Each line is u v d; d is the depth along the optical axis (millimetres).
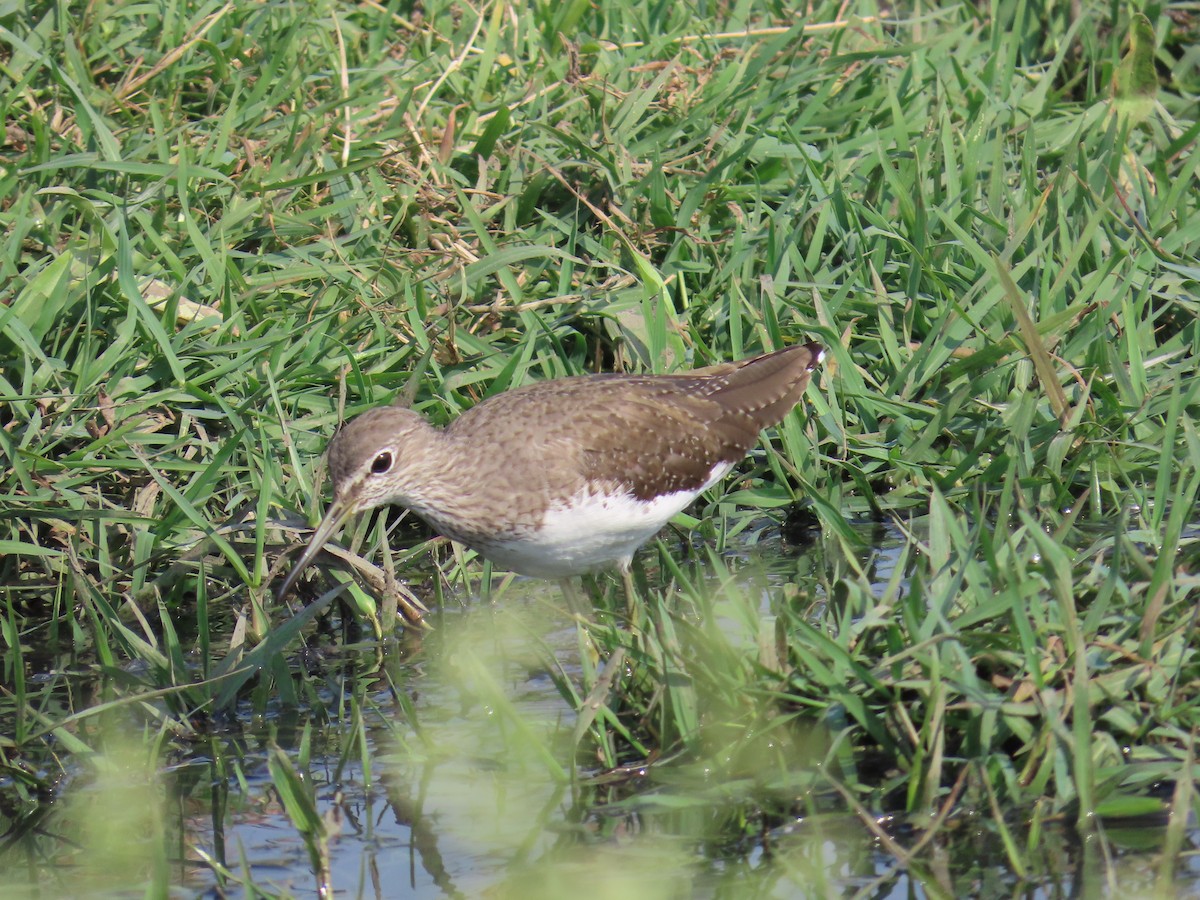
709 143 14375
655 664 9289
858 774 8852
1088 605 9422
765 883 8141
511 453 10594
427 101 14375
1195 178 14523
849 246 13492
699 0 17125
